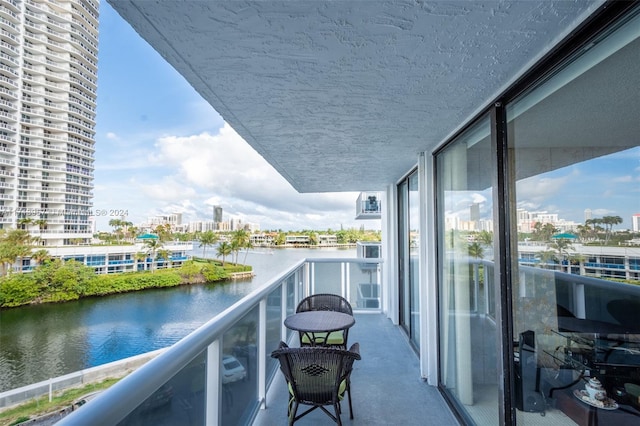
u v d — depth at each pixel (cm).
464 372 243
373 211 999
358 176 460
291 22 106
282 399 281
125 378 95
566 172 139
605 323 123
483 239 206
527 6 98
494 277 183
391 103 183
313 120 212
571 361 137
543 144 149
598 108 122
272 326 322
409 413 261
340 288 605
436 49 125
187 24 107
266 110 193
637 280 108
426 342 322
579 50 115
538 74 137
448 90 166
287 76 147
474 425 221
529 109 156
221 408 171
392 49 125
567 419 140
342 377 213
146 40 118
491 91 168
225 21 106
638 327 110
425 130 240
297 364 212
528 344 163
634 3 91
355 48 124
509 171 173
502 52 128
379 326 512
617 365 118
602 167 123
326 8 99
